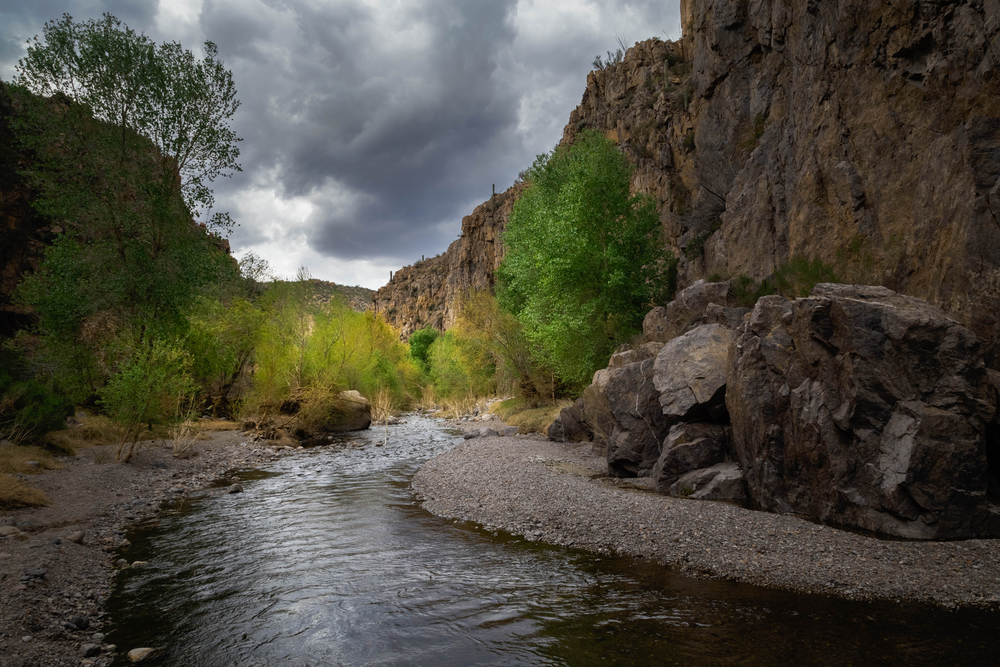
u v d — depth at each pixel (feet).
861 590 20.94
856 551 24.39
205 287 74.02
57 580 22.43
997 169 31.09
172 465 51.49
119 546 28.37
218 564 25.64
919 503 26.21
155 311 67.41
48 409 48.75
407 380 160.04
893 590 20.80
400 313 471.21
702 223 76.54
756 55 72.59
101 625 19.15
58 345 64.03
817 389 31.01
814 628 17.99
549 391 90.94
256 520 33.76
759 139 65.92
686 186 99.96
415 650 17.10
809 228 47.24
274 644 17.66
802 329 32.27
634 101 144.66
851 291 31.89
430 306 421.59
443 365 148.05
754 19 71.87
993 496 26.94
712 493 34.76
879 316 28.99
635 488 38.91
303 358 88.84
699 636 17.60
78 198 61.26
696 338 42.91
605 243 68.08
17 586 20.85
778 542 25.88
